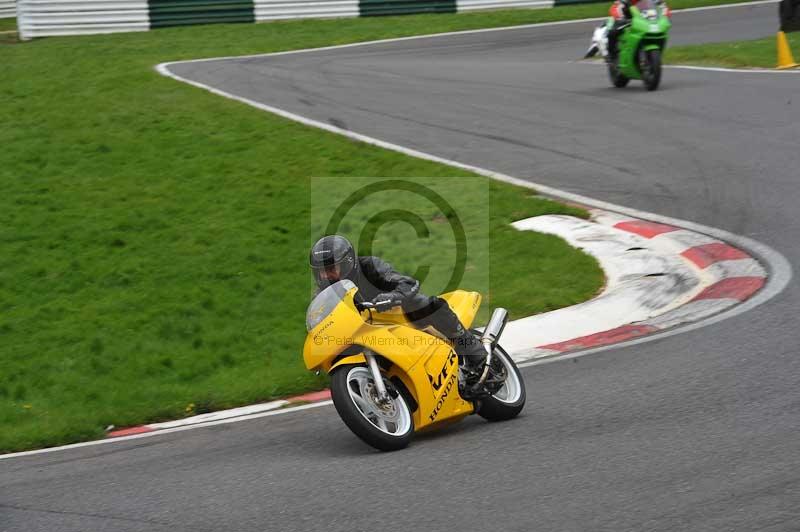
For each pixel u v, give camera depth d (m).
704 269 38.34
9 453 28.41
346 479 21.58
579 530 17.75
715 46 89.50
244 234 49.12
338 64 93.19
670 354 29.78
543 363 31.06
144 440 27.98
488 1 128.88
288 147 61.84
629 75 72.81
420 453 23.23
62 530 20.00
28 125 70.88
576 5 130.88
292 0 123.94
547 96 73.12
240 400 31.33
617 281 38.62
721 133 57.84
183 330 39.03
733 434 22.38
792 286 35.03
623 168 52.88
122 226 51.47
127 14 118.69
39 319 41.38
